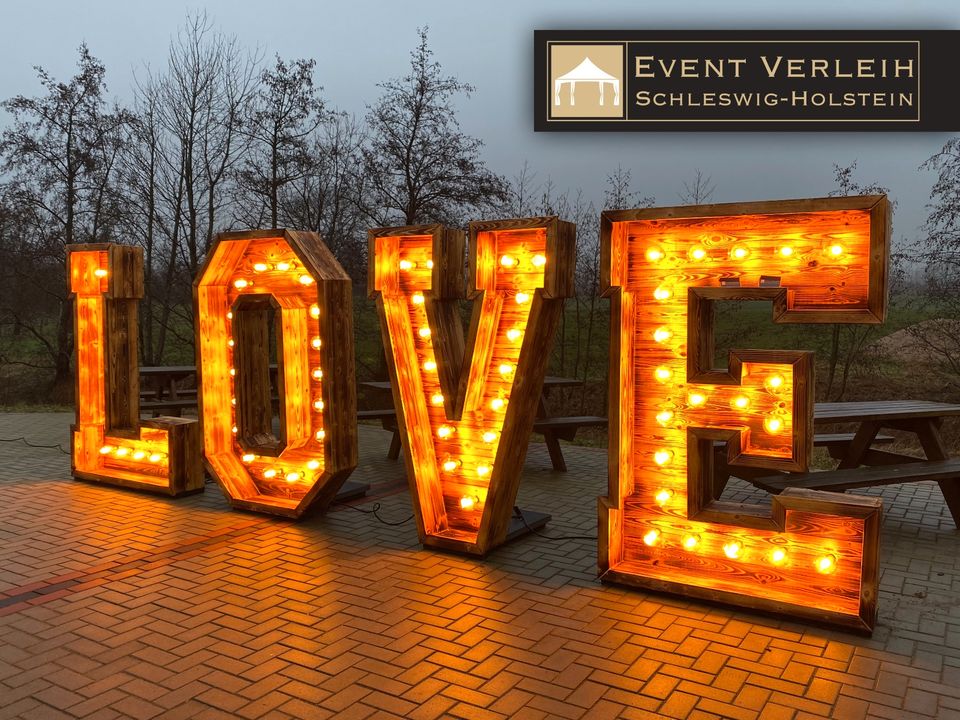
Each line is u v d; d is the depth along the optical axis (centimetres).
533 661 360
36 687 338
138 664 359
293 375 608
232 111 1554
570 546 546
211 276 641
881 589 459
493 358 525
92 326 754
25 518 616
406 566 501
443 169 1410
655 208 421
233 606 431
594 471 821
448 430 546
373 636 389
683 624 404
